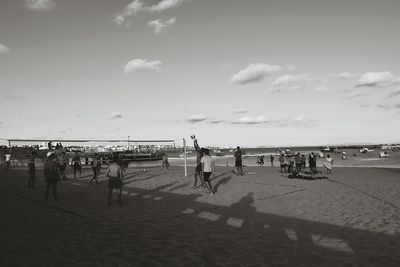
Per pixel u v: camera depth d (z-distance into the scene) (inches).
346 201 380.5
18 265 176.9
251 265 174.7
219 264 176.7
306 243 214.7
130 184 582.6
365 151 4343.0
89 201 398.0
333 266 172.1
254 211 326.0
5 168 1079.0
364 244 211.5
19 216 309.3
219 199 404.8
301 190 480.4
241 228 257.1
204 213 318.0
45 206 364.5
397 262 177.2
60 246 211.8
